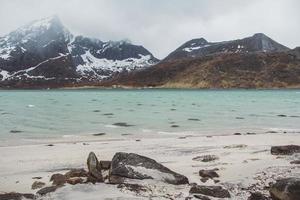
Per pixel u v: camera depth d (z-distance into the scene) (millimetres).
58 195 12406
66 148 25812
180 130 40688
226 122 48719
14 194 12555
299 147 21062
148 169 14312
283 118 53938
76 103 100500
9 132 39031
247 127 43250
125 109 74312
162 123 47844
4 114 62000
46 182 15305
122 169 14211
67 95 182750
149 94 188000
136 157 14914
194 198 11727
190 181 14617
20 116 58219
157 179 13914
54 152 23859
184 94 182625
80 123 48125
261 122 48594
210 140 29531
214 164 18016
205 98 132375
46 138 34469
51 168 18641
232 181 14094
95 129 41750
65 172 17578
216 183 14125
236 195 12219
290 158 18750
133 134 37188
